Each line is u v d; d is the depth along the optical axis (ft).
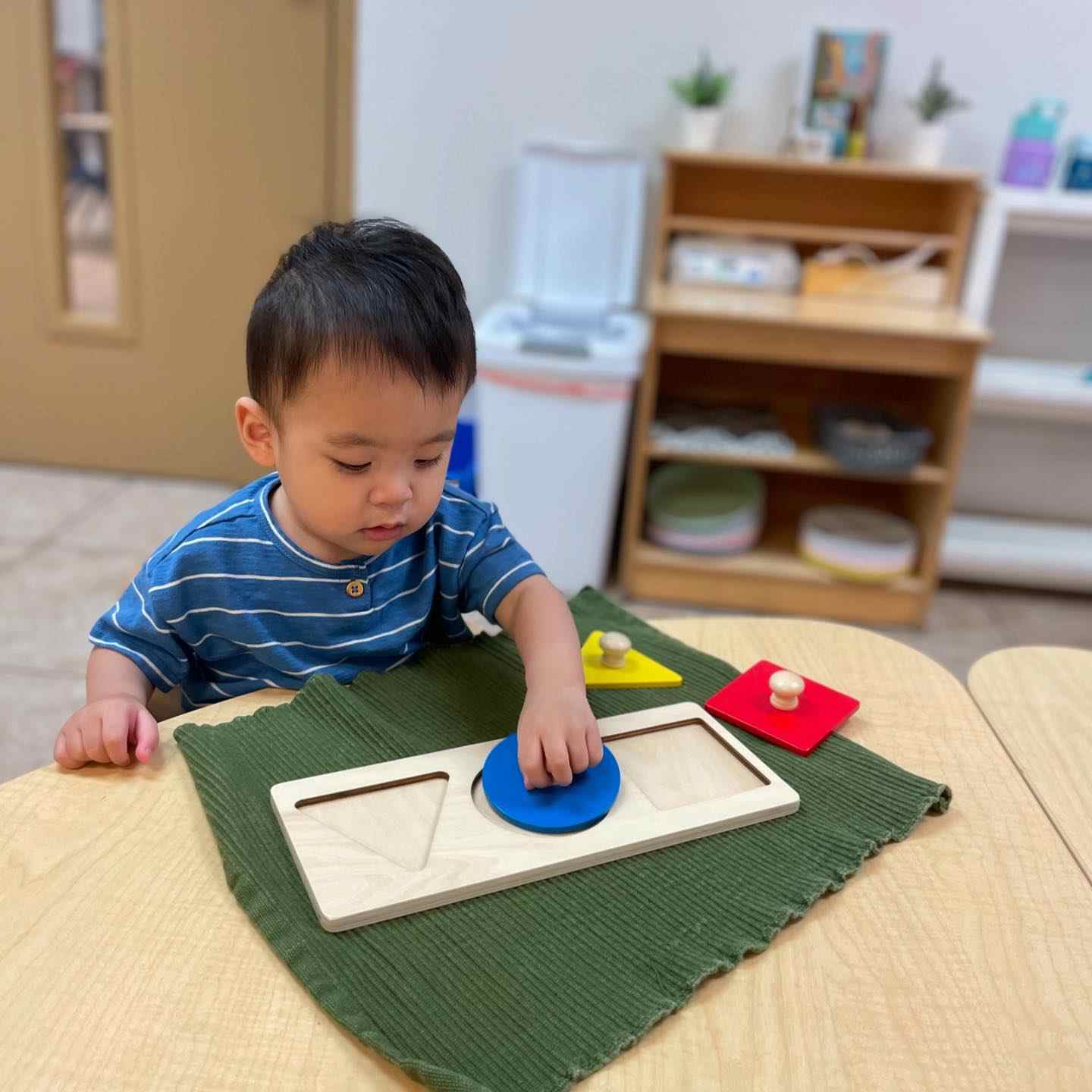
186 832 1.95
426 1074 1.43
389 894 1.74
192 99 7.38
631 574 6.98
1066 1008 1.66
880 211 7.16
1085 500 7.93
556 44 6.98
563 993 1.61
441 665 2.56
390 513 2.14
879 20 6.80
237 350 8.00
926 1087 1.51
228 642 2.57
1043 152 6.68
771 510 7.80
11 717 5.15
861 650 2.82
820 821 2.06
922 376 7.32
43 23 7.32
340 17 7.05
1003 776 2.29
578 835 1.93
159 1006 1.56
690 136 6.82
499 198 7.33
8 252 7.89
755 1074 1.51
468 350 2.17
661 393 7.78
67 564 6.83
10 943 1.65
